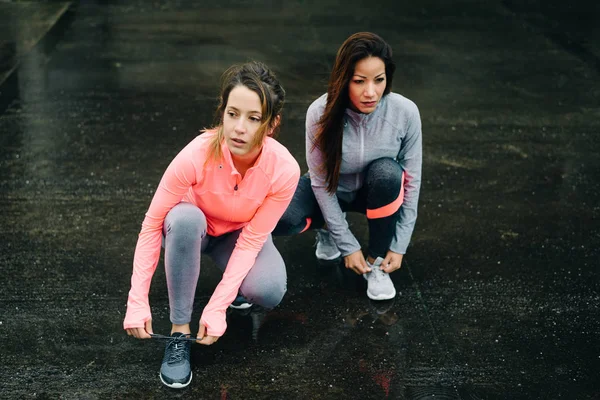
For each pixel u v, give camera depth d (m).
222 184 2.39
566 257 3.29
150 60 5.58
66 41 5.92
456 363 2.62
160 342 2.67
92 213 3.49
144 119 4.55
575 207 3.72
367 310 2.89
